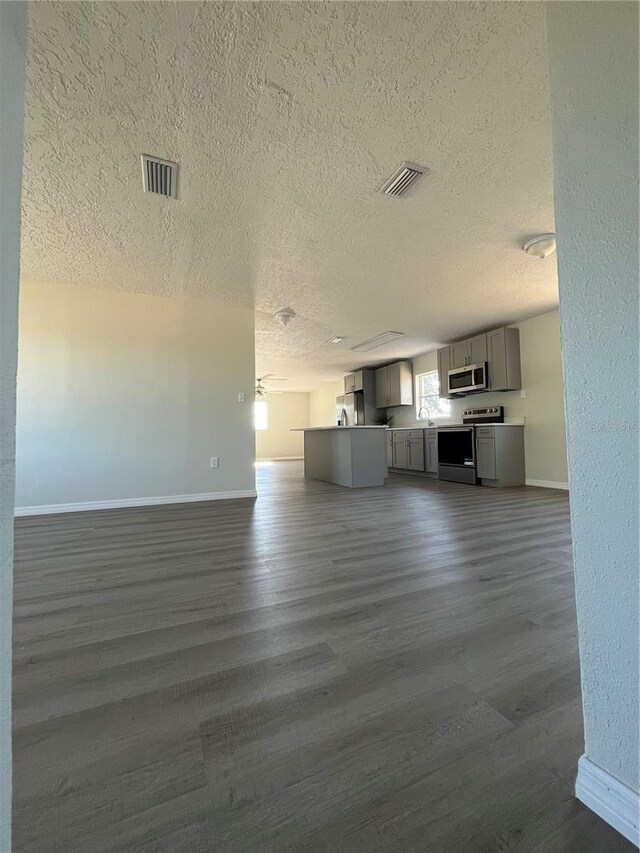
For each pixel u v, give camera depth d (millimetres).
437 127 1812
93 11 1301
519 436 5211
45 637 1408
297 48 1433
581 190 758
